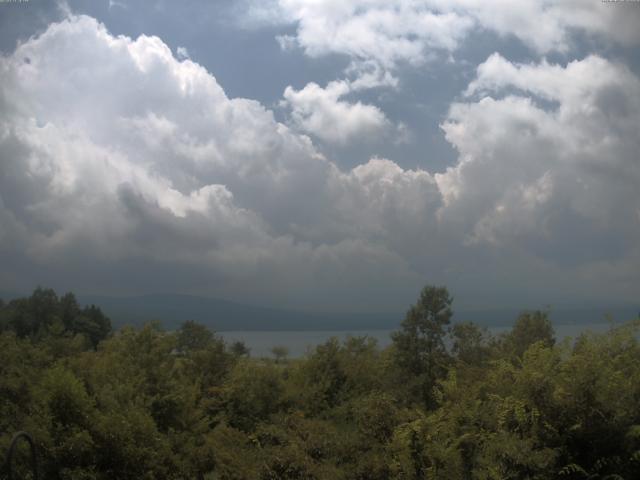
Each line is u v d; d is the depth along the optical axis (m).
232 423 17.02
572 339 8.82
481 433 8.51
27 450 10.55
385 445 10.14
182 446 13.27
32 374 14.26
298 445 11.05
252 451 11.73
